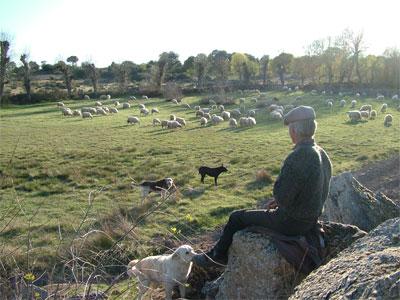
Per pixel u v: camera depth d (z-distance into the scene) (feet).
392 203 28.71
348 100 213.66
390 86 284.41
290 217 17.56
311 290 13.05
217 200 52.54
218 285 21.43
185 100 247.09
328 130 112.06
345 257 14.67
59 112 191.72
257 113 166.71
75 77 402.52
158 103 229.45
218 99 217.15
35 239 33.96
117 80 343.46
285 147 88.74
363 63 317.63
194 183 61.98
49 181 61.72
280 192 17.13
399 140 93.66
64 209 48.08
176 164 75.20
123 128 129.39
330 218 28.78
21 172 66.54
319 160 16.93
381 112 156.97
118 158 79.77
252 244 18.25
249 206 50.83
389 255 12.59
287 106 173.68
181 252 20.86
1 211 44.73
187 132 117.50
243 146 91.66
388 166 67.67
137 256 22.38
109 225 32.73
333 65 320.09
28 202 50.52
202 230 41.60
